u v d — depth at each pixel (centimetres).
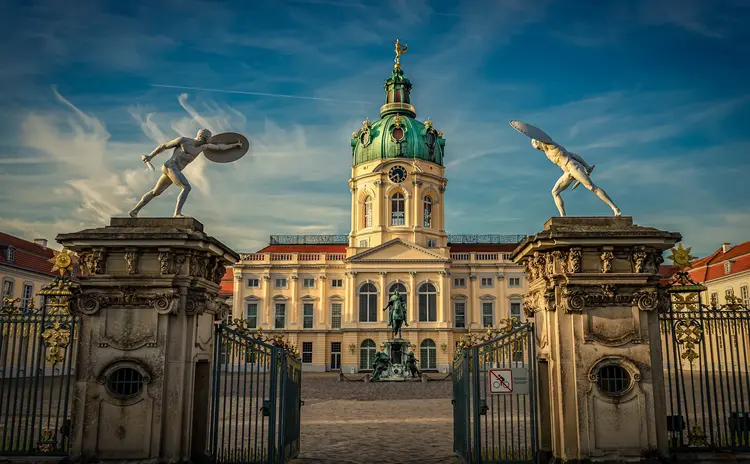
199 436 1291
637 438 1178
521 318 7881
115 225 1256
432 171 8275
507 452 1402
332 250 8831
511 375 1356
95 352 1185
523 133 1309
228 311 1470
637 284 1208
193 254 1218
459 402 1505
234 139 1363
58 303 1352
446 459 1504
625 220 1274
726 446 1259
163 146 1296
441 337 7575
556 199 1312
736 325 1319
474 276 8000
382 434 1959
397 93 8619
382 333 7594
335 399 3412
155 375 1177
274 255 8075
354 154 8462
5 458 1206
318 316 7956
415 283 7700
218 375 1347
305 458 1526
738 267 5653
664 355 4206
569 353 1206
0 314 1309
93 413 1171
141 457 1158
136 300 1191
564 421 1188
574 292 1205
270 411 1320
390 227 7988
